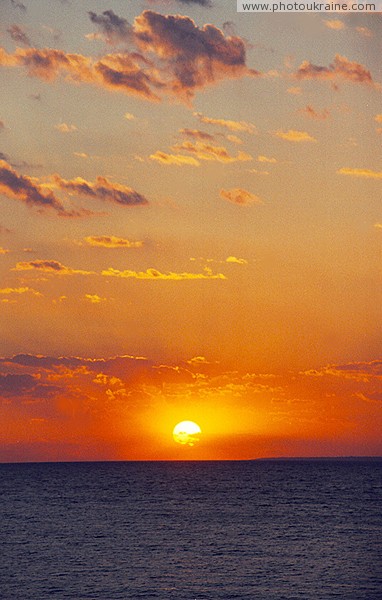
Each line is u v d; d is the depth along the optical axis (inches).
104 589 1908.2
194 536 2913.4
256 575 2085.4
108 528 3203.7
